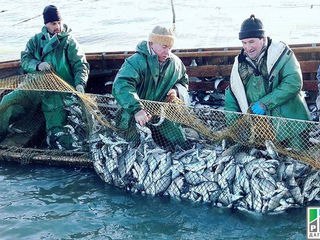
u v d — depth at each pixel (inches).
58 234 158.4
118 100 179.0
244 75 173.2
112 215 167.2
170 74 185.8
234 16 460.4
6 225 162.9
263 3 522.0
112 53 239.0
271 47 168.2
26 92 210.7
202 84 232.8
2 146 209.2
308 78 222.4
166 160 174.4
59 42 211.6
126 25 453.7
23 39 415.8
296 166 165.0
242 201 164.6
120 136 187.8
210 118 181.0
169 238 154.8
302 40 342.6
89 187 184.4
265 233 154.8
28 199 177.8
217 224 160.1
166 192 173.6
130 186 179.0
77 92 195.9
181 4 555.5
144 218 165.0
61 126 210.5
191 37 374.0
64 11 553.6
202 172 169.8
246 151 171.6
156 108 178.4
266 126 167.0
